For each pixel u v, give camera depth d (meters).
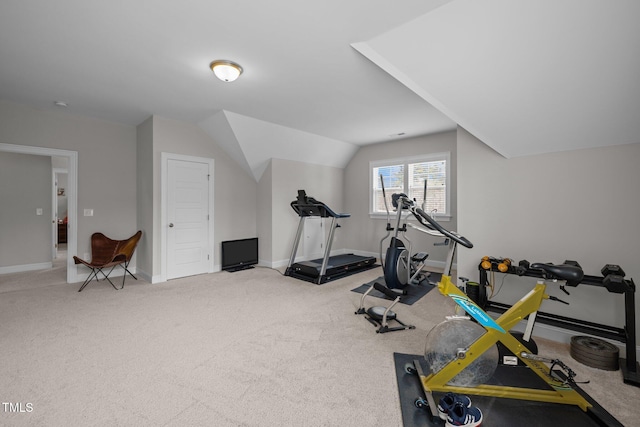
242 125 4.14
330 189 6.12
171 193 4.21
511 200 2.67
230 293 3.59
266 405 1.57
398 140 5.53
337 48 2.27
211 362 2.00
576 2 1.18
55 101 3.48
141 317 2.79
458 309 2.81
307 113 3.91
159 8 1.82
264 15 1.87
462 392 1.60
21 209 4.68
